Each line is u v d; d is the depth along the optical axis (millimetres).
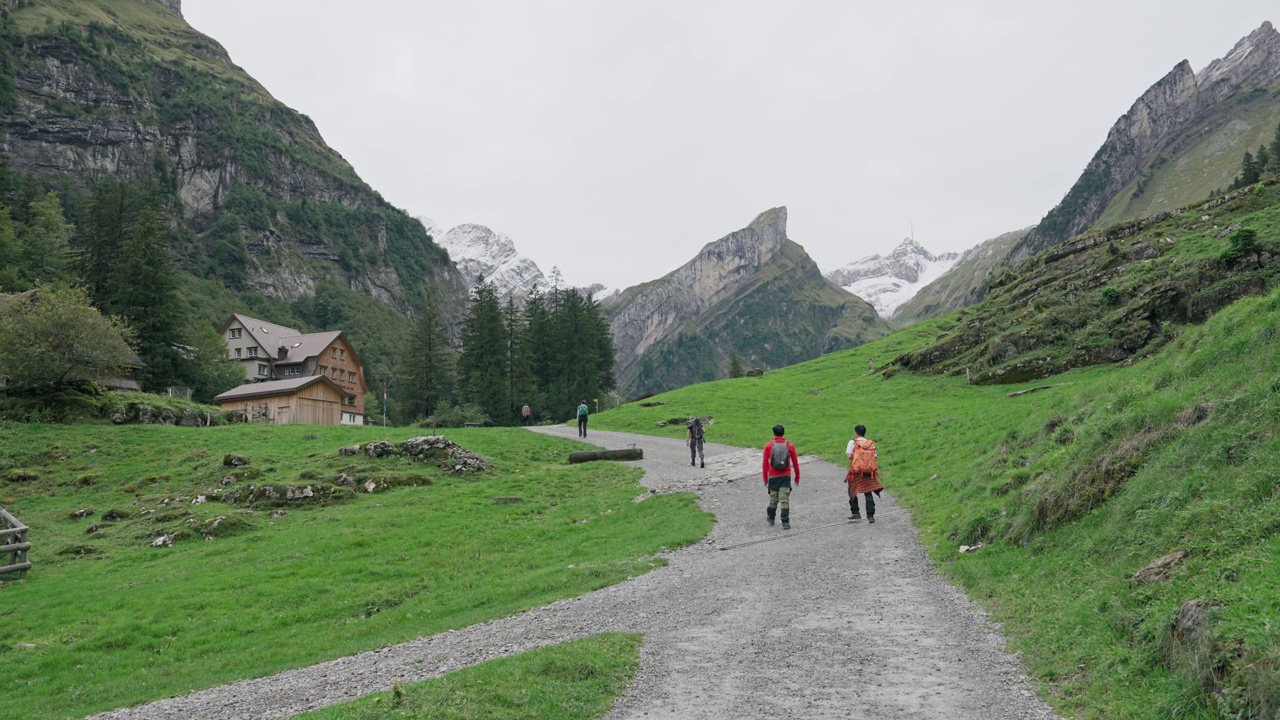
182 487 36312
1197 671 7434
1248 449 10828
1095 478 14000
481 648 13102
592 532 24984
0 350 47781
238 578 22500
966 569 14812
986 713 8289
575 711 8961
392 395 124312
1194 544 9852
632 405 75375
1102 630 9641
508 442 46562
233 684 13906
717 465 37438
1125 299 58625
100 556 27406
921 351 71188
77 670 16094
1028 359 58750
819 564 17031
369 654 14492
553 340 114312
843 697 8977
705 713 8703
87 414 49250
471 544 24938
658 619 13438
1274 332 13664
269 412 70875
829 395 71625
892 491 26219
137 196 92938
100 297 81125
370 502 32750
